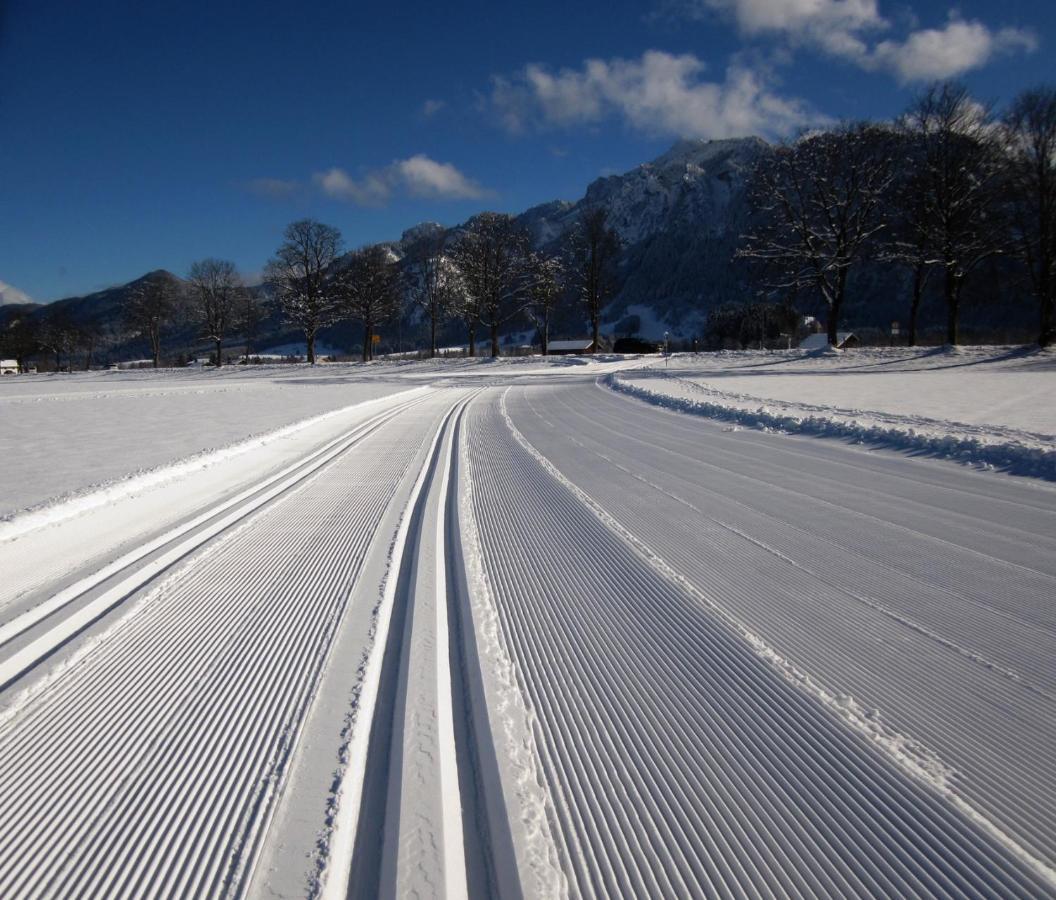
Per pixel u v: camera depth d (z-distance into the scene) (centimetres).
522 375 4319
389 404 2292
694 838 254
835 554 575
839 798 274
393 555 600
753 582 513
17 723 341
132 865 244
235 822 265
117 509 779
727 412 1592
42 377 6128
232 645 423
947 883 229
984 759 296
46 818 271
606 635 428
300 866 241
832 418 1351
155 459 1066
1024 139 3659
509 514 742
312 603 490
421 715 337
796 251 4322
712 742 313
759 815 265
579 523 696
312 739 320
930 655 390
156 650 419
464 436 1423
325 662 397
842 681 364
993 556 558
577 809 271
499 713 339
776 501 768
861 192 4141
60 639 439
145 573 562
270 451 1227
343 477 979
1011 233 3906
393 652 411
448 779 289
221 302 7150
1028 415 1330
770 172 4406
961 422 1227
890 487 821
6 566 580
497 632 434
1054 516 673
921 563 545
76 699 363
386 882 232
